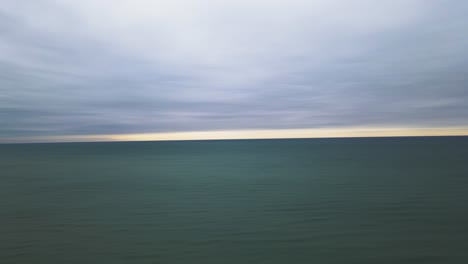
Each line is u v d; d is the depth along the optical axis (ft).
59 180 100.58
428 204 58.90
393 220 48.88
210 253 36.55
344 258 34.58
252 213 55.06
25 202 66.23
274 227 46.39
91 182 95.71
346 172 110.52
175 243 39.96
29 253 36.65
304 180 94.02
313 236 41.96
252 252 36.73
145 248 38.29
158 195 73.61
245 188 81.76
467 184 81.05
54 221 50.90
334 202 62.34
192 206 61.31
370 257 34.73
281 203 62.59
